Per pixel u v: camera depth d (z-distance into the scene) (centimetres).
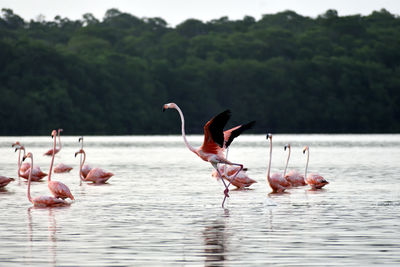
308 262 918
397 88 10219
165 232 1149
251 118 9906
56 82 8950
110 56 10319
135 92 9731
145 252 989
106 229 1180
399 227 1184
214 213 1377
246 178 1875
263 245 1032
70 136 8100
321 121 10038
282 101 9944
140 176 2355
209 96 9931
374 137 7619
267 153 4019
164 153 4084
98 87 9431
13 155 3775
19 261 933
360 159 3359
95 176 2075
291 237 1095
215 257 953
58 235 1121
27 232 1150
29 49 9162
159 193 1772
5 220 1288
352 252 975
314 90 10112
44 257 956
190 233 1138
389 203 1530
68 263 922
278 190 1817
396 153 3969
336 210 1412
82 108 9144
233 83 10138
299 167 2780
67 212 1398
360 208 1443
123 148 4781
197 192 1797
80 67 9412
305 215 1341
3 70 9100
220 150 1423
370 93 10219
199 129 9850
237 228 1186
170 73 10019
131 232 1148
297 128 10000
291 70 10281
